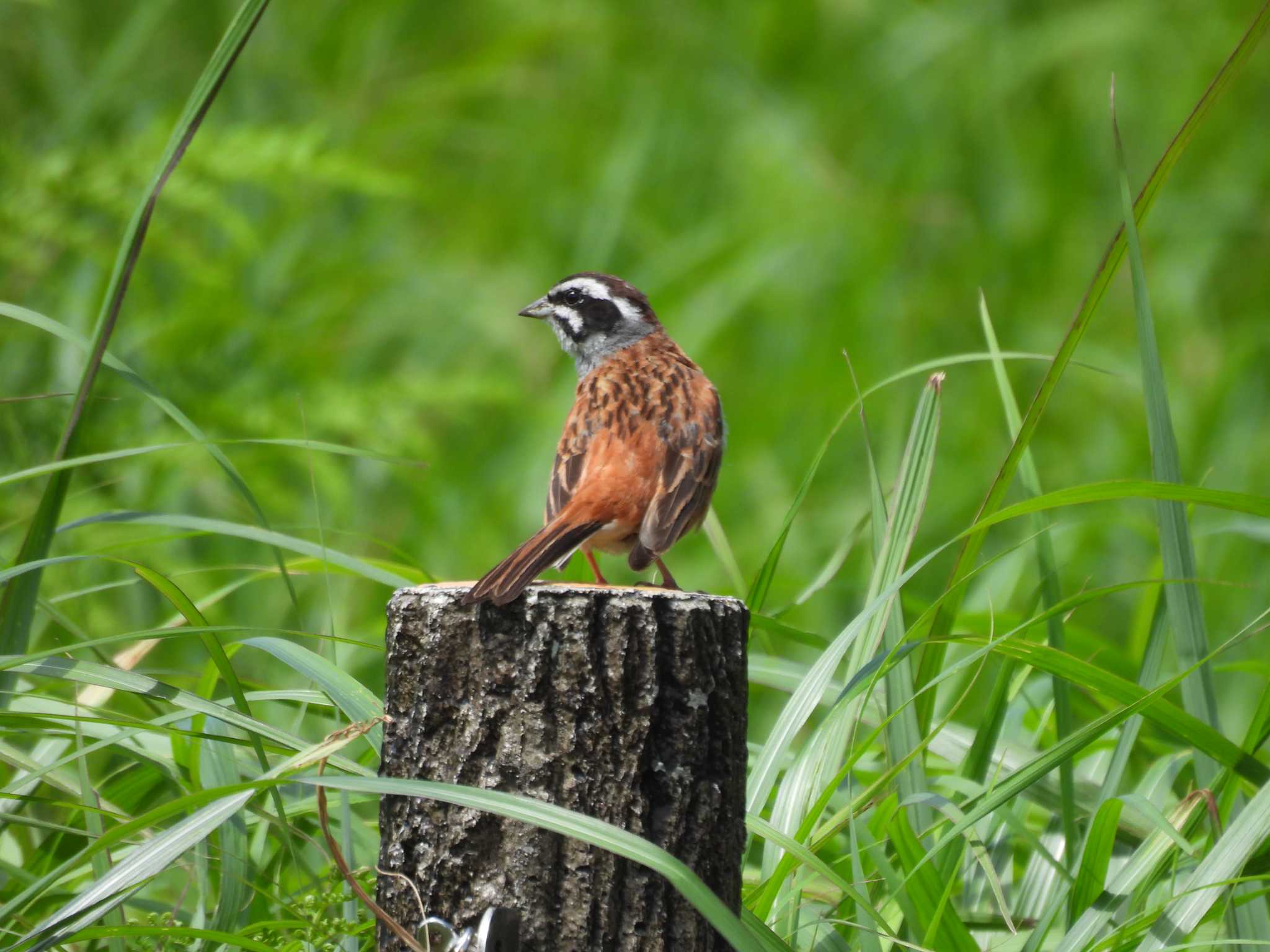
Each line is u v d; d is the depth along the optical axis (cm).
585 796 472
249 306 1374
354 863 607
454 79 1838
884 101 2031
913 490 652
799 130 1989
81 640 659
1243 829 534
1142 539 1431
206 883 586
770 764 575
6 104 1380
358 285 1594
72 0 1564
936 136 2006
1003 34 2031
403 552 675
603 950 471
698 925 473
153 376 1195
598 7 2062
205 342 1249
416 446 1293
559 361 1722
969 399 1784
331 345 1486
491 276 1816
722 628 486
